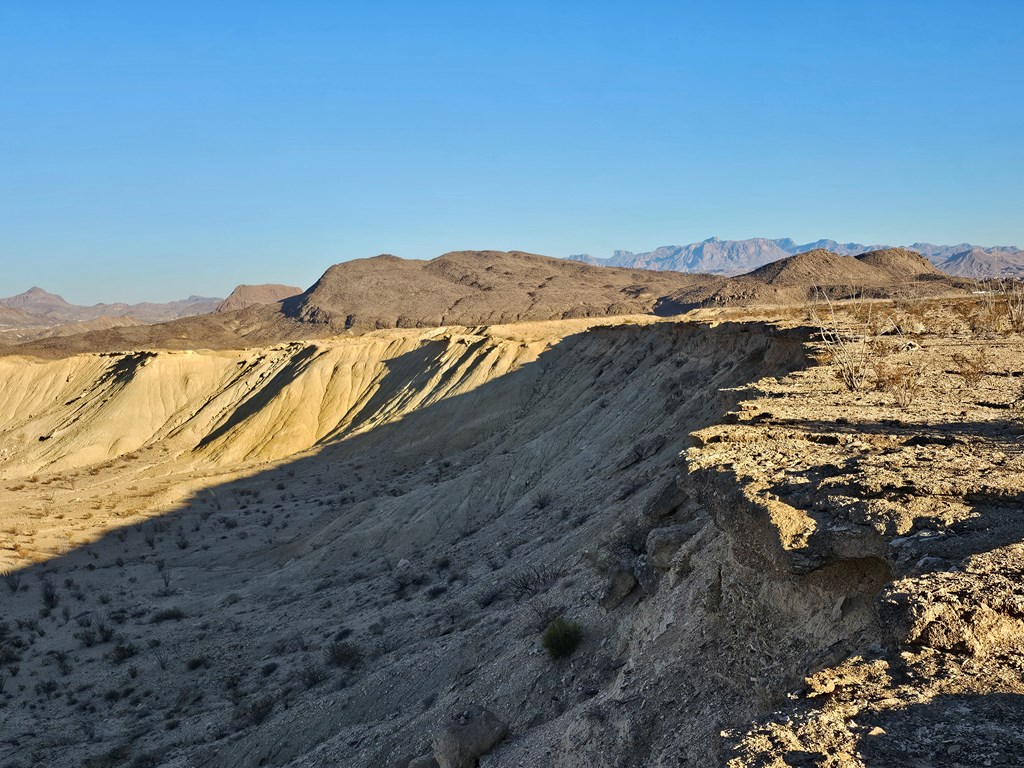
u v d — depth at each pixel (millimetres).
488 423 70500
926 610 5141
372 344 97125
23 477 86750
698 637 9211
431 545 39938
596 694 11766
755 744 4414
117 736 24469
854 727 4391
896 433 10391
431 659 19625
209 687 27000
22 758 23781
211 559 49125
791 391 15602
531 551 28203
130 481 79250
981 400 13336
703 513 14148
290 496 63781
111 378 110125
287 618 32781
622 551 15469
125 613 38500
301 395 90875
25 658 33531
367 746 15945
